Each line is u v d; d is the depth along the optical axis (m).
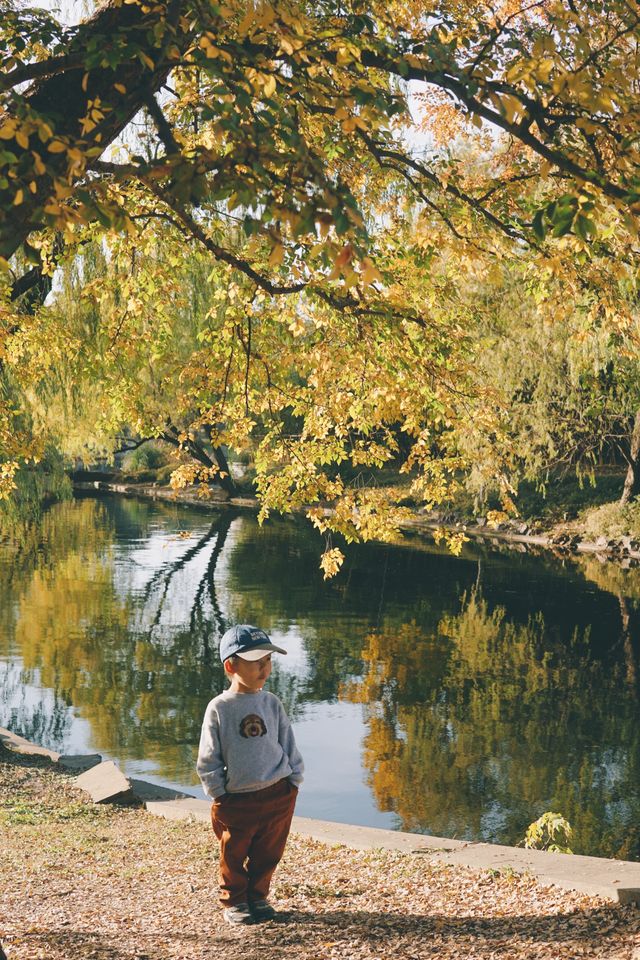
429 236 7.39
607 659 18.50
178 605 24.33
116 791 10.20
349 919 4.89
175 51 4.24
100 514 48.69
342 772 12.12
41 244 8.12
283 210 3.52
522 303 26.55
